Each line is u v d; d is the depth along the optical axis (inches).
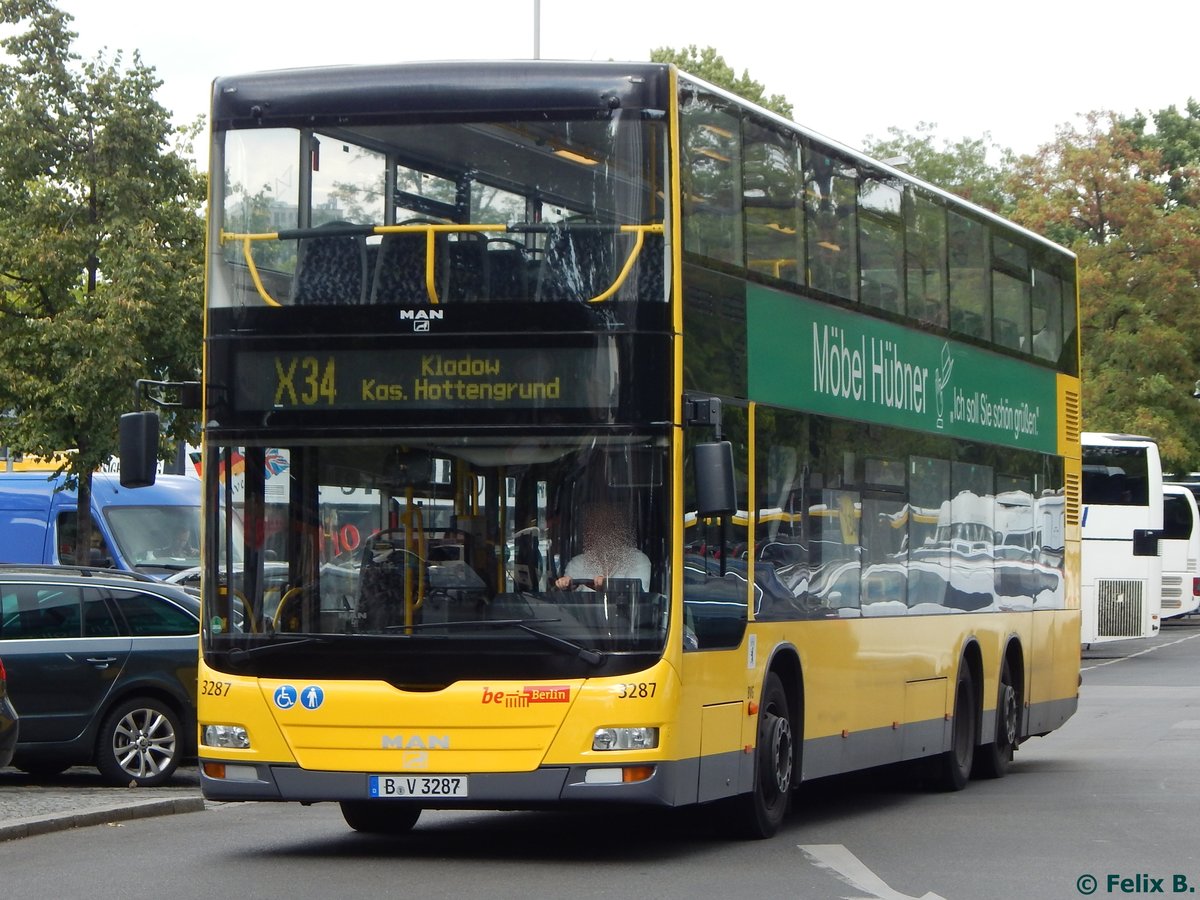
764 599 546.3
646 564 480.7
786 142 582.9
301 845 545.6
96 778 778.8
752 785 539.2
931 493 702.5
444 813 649.6
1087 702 1327.5
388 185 498.9
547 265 490.0
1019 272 826.8
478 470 486.9
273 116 506.6
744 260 544.1
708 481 478.9
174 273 1195.3
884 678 647.8
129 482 503.5
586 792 472.1
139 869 486.9
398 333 492.4
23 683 709.9
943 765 725.9
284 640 487.8
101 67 1216.2
